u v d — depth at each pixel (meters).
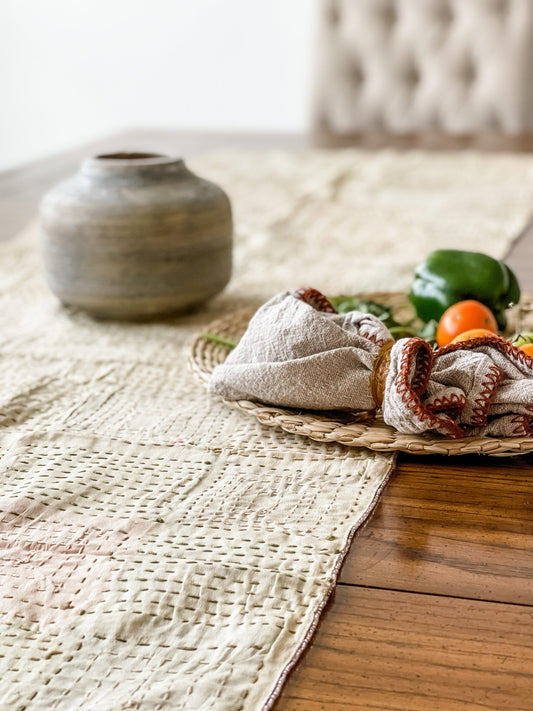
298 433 0.79
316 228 1.33
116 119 2.83
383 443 0.76
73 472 0.77
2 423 0.84
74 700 0.58
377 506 0.73
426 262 0.98
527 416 0.77
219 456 0.78
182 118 2.78
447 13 2.03
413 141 1.88
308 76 2.17
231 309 1.07
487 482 0.75
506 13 1.98
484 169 1.58
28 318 1.06
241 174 1.61
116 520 0.71
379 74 2.09
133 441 0.81
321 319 0.81
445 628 0.63
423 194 1.46
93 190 1.00
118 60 2.75
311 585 0.66
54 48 2.78
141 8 2.67
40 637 0.63
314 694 0.58
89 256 0.99
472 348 0.80
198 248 1.01
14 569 0.68
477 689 0.58
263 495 0.74
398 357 0.77
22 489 0.75
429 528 0.71
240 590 0.66
